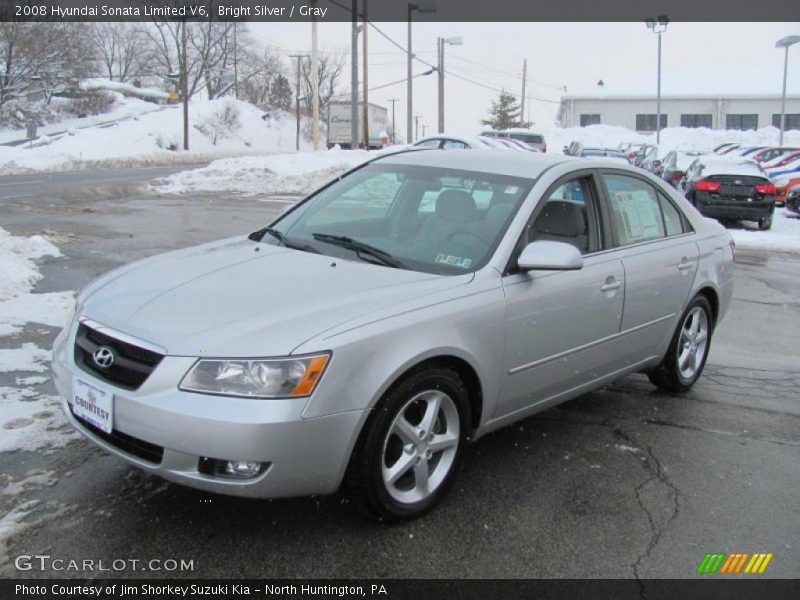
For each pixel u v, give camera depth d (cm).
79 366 342
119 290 372
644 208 517
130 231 1283
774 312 875
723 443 474
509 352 390
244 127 7694
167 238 1210
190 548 326
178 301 347
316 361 308
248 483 305
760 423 512
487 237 407
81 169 3525
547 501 386
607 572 326
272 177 2539
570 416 512
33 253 946
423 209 442
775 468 439
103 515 347
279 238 450
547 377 423
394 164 494
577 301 427
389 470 344
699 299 557
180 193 2223
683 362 560
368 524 351
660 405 541
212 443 299
